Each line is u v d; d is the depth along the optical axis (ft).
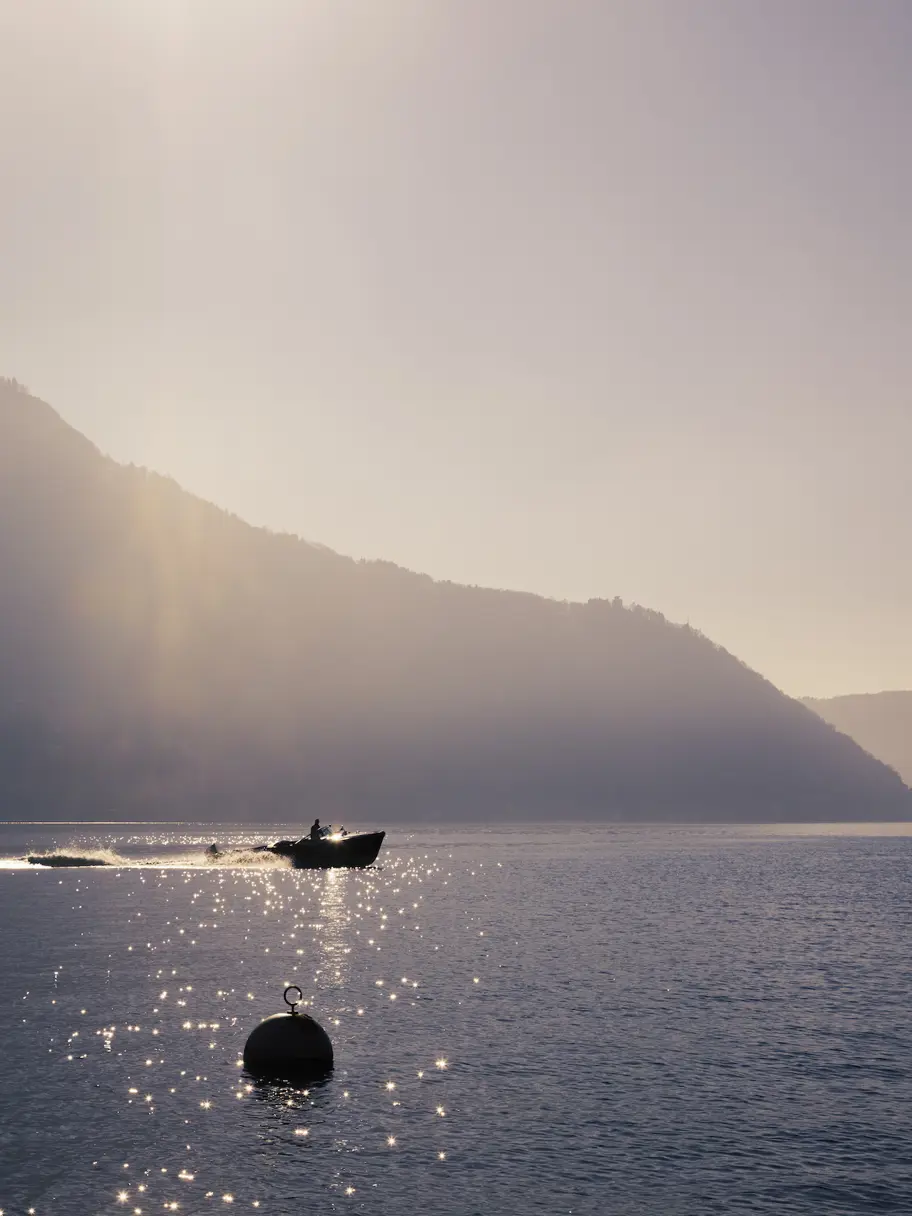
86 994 115.24
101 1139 68.44
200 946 155.43
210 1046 91.61
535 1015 103.71
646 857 448.65
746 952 148.87
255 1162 64.54
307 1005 108.58
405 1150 66.49
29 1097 76.95
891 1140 68.59
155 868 361.92
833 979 125.39
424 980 123.85
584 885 284.00
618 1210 57.93
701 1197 59.62
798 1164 64.54
